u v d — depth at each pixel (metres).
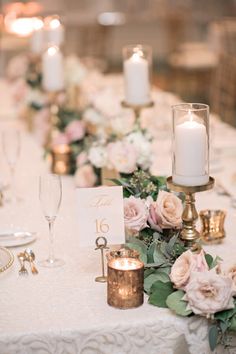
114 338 1.66
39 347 1.64
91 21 8.36
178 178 1.87
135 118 3.01
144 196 2.01
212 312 1.63
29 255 1.99
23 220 2.37
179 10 8.64
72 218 2.37
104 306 1.74
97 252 2.07
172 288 1.74
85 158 2.63
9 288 1.85
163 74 9.03
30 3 6.98
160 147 3.26
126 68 3.00
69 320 1.68
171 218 1.88
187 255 1.73
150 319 1.68
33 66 4.16
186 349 1.70
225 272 1.77
